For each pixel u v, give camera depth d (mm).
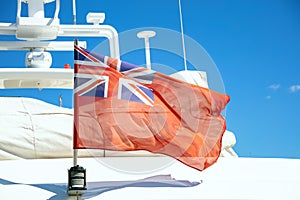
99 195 4398
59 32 6246
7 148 5277
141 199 4398
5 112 5465
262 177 5004
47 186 4551
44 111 5539
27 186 4512
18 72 5711
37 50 6168
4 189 4445
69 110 5629
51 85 6039
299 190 4723
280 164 5492
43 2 6277
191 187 4621
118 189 4504
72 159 5195
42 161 5117
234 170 5211
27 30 6137
